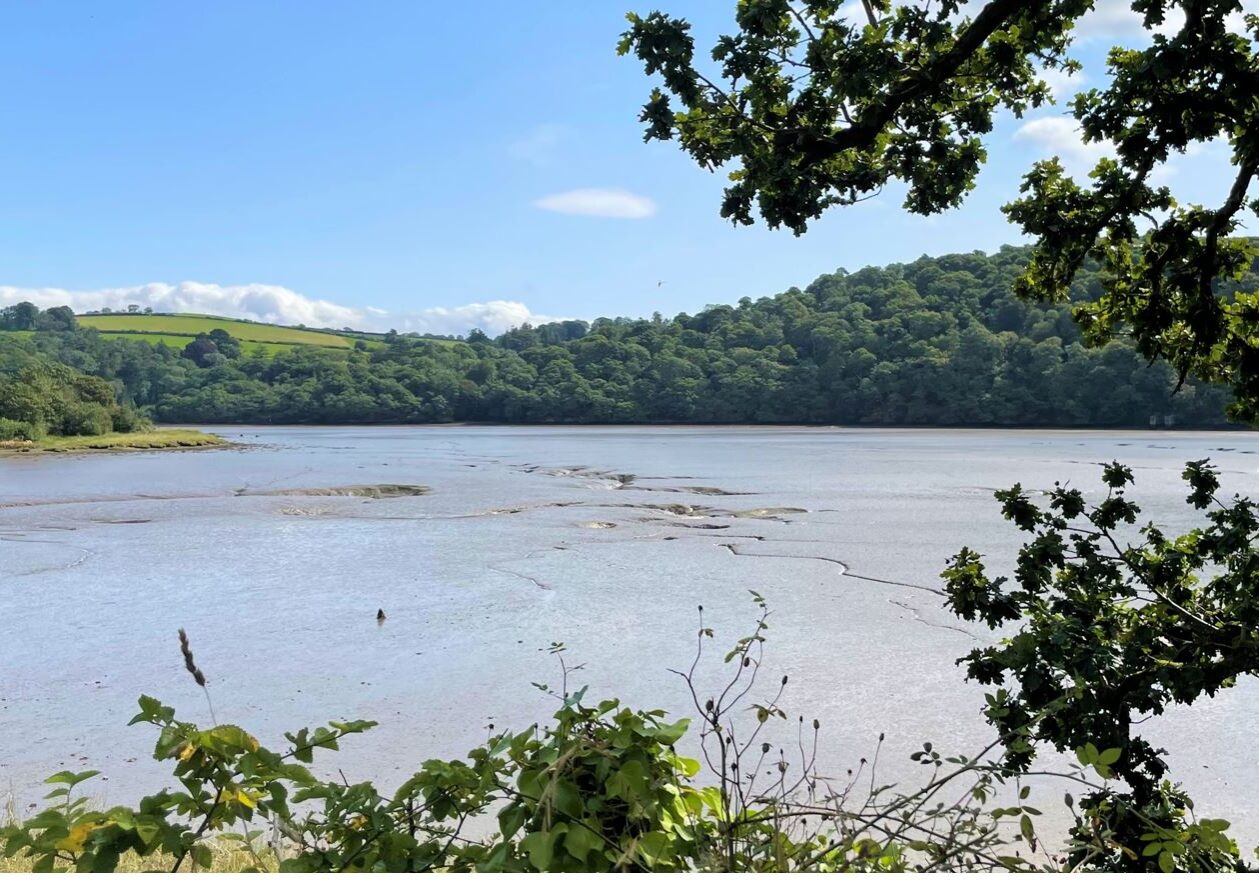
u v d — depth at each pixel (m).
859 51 5.52
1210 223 6.14
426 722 11.64
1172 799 5.08
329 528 30.66
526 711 11.99
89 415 92.19
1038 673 5.21
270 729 11.49
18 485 47.75
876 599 18.44
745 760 9.95
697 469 54.34
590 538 27.50
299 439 105.44
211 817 2.67
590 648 15.11
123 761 10.50
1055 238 6.34
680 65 5.70
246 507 37.00
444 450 80.44
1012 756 3.34
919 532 27.73
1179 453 65.06
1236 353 6.39
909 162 6.30
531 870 2.44
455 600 19.08
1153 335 6.42
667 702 12.20
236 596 19.88
